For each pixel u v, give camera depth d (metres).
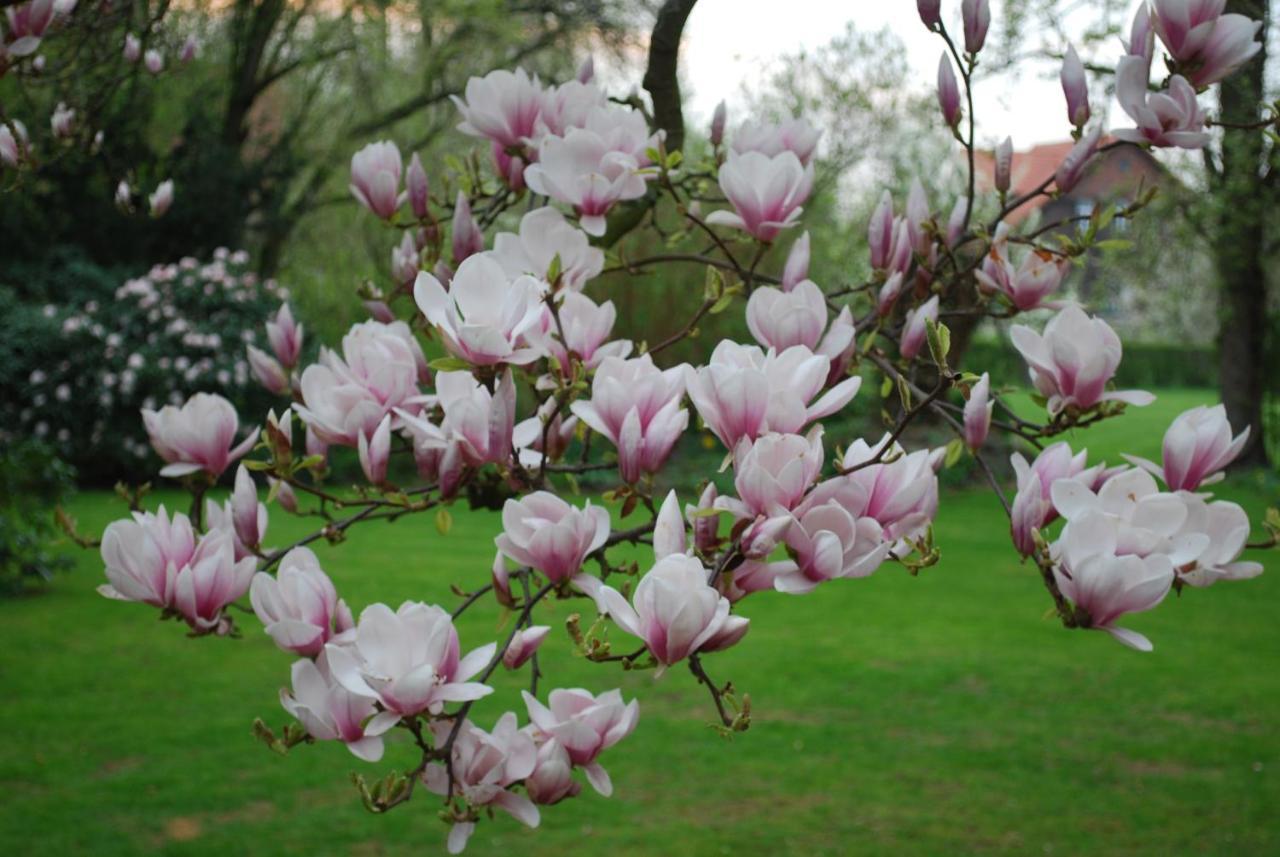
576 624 1.19
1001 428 1.46
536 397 1.60
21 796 4.72
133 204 3.27
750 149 1.94
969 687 6.38
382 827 4.53
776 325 1.37
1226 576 1.17
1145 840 4.49
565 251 1.56
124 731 5.50
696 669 1.18
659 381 1.25
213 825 4.49
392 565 9.10
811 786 5.01
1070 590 1.15
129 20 3.01
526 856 4.36
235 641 7.07
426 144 17.33
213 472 1.61
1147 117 1.41
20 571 8.17
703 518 1.14
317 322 15.33
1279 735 5.64
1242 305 15.12
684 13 2.21
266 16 15.97
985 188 13.27
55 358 13.08
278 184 16.09
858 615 8.01
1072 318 1.36
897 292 1.73
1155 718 5.90
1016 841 4.48
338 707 1.18
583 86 1.88
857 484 1.15
